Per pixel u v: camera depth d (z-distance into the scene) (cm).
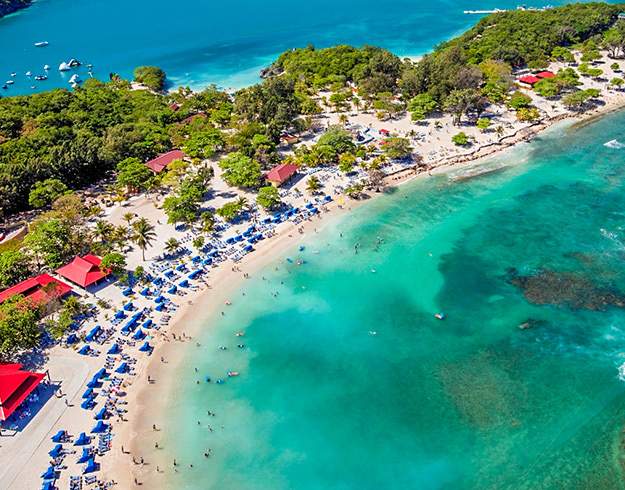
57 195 11781
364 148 14650
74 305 8394
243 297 9356
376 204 12275
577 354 7775
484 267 9894
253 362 7950
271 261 10300
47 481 5988
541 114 16775
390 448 6512
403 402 7162
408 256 10350
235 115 17675
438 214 11781
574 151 14475
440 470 6203
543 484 5972
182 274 9831
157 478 6169
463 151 14588
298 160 13725
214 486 6112
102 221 11550
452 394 7244
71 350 7969
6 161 13125
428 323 8600
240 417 7025
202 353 8112
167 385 7500
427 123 16600
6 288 9206
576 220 11181
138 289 9356
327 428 6825
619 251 10025
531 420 6788
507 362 7725
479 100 16062
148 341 8194
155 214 11944
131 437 6662
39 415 6869
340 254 10481
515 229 11038
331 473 6228
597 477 6019
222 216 11300
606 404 6938
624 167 13312
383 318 8769
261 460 6425
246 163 12988
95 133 15938
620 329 8162
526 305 8844
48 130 14925
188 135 16175
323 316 8869
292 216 11712
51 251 9812
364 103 19012
